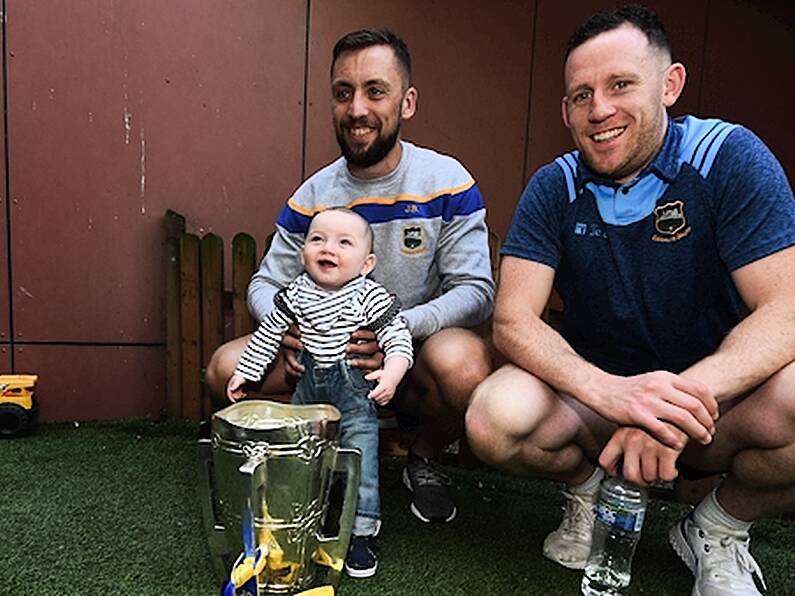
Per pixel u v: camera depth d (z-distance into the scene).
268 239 2.38
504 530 1.67
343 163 1.79
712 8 2.86
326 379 1.47
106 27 2.34
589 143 1.31
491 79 2.73
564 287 1.49
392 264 1.69
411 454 1.83
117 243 2.45
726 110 2.93
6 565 1.38
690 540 1.38
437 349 1.53
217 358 1.69
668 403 1.14
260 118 2.51
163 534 1.54
